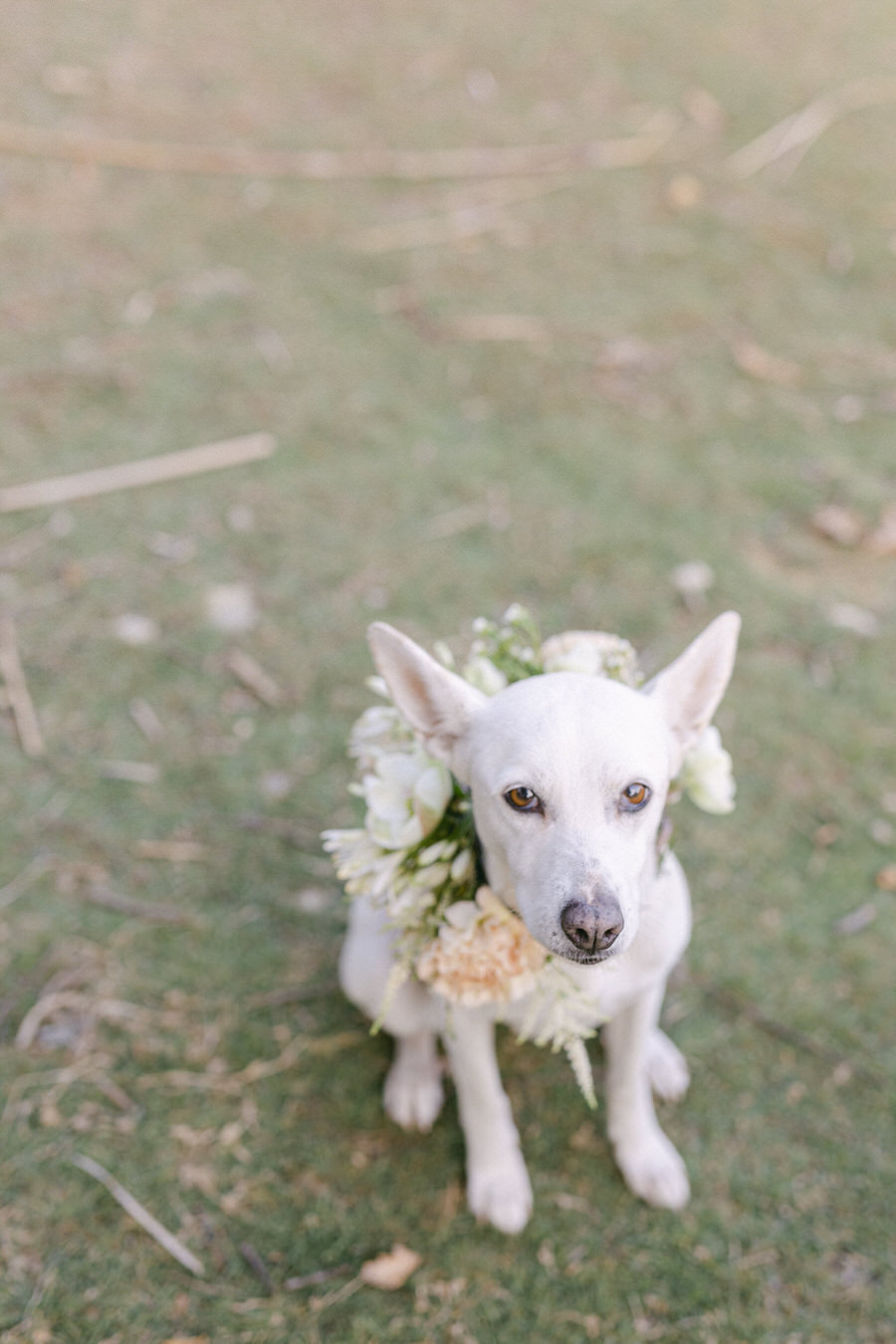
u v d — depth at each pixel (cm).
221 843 340
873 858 339
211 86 711
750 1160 276
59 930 317
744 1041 297
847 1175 273
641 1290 253
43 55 720
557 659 235
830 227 622
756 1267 257
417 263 584
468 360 526
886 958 315
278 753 364
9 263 562
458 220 616
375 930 261
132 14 779
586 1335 246
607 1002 238
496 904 215
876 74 761
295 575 421
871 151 683
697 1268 257
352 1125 281
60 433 475
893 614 416
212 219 603
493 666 238
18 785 352
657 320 555
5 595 408
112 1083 286
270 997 305
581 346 536
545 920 196
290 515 446
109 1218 262
